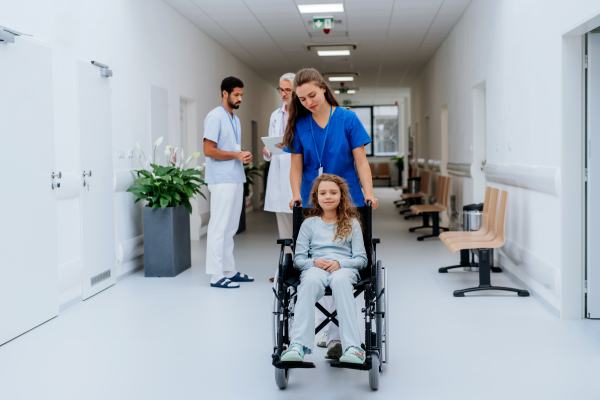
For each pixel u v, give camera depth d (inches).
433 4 271.0
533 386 103.4
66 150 163.3
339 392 102.2
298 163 123.8
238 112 422.3
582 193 144.1
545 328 140.0
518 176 179.8
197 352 124.6
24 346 128.7
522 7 179.2
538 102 163.0
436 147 405.4
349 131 119.3
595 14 120.3
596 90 140.6
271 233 334.3
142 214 210.4
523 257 177.8
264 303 168.4
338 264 105.8
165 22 258.1
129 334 138.1
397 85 616.7
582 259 145.8
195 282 198.5
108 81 192.2
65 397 100.2
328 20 291.9
